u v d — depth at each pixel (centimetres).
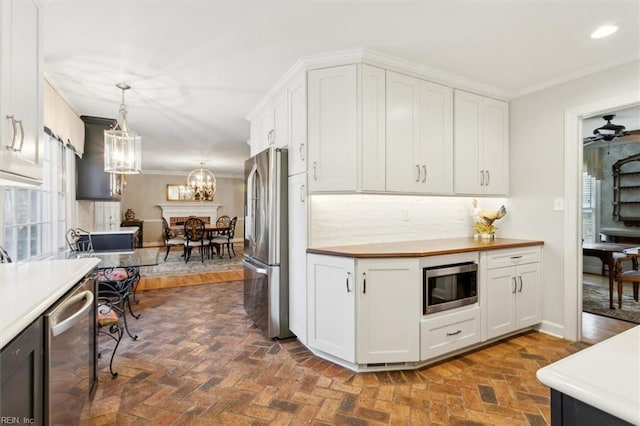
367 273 230
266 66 274
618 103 265
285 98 301
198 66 272
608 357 74
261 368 240
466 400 200
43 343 110
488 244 284
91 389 183
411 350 234
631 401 57
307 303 265
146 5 191
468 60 263
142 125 459
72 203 391
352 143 249
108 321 212
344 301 236
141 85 309
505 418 183
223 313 368
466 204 358
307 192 263
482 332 268
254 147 404
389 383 220
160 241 1013
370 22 211
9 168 129
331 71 256
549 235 307
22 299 111
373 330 231
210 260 735
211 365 245
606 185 600
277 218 292
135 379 225
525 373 233
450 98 297
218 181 1099
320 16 204
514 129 336
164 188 1020
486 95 322
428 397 203
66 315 129
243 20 208
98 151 421
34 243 296
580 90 287
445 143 294
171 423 179
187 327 324
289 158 294
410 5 193
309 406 194
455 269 252
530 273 302
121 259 281
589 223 618
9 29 130
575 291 290
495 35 226
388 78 262
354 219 289
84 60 258
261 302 306
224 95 340
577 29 219
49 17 201
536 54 253
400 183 267
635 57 254
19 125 136
